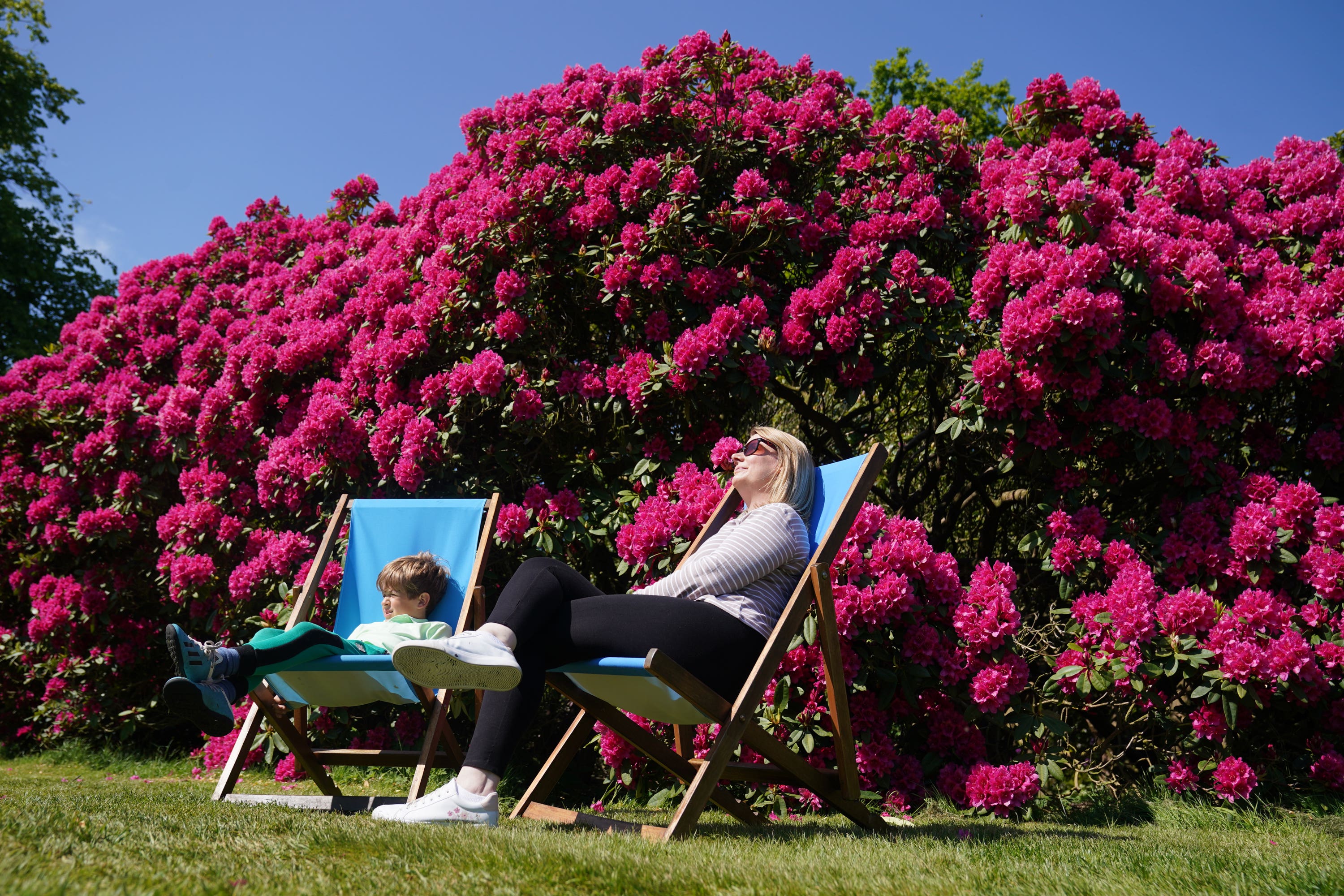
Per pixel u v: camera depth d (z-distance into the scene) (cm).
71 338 695
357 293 521
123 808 225
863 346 415
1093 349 373
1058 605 412
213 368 552
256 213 719
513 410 416
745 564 245
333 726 427
